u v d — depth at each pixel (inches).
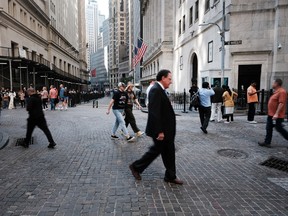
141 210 140.7
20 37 1344.7
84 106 1072.8
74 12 3400.6
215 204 148.2
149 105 165.8
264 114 579.5
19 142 310.2
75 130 395.2
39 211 139.5
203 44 930.7
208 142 307.7
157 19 1786.4
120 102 318.3
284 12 657.6
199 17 975.6
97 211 139.6
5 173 198.5
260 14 687.7
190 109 695.7
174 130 172.7
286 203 150.6
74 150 270.5
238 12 700.0
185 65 1206.3
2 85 1089.4
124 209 141.7
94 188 169.8
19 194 160.7
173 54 1499.8
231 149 275.3
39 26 1792.6
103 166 215.9
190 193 162.7
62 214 136.3
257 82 711.1
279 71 669.3
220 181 183.9
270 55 690.2
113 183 178.2
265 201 152.9
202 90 361.7
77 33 3762.3
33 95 276.2
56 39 2230.6
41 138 334.3
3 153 258.5
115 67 5506.9
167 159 176.7
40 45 1747.0
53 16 2150.6
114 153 258.2
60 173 198.5
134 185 174.7
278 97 271.3
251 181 184.7
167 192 163.8
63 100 799.7
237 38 705.6
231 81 709.9
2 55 1067.9
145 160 180.2
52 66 1860.2
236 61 711.7
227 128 403.2
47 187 171.6
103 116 593.9
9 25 1193.4
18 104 1034.7
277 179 189.2
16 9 1320.1
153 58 1867.6
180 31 1337.4
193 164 223.9
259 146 288.5
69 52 2805.1
